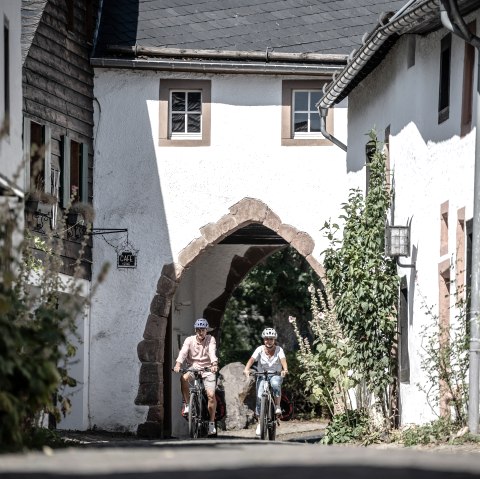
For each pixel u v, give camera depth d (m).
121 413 34.38
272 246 40.78
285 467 9.89
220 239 34.72
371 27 35.53
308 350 27.28
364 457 11.35
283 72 34.34
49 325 15.01
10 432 13.89
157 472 9.43
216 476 9.08
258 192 34.78
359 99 30.61
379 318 25.70
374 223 26.38
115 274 34.59
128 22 34.94
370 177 27.06
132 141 34.59
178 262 34.59
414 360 24.50
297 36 35.03
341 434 25.38
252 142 34.84
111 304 34.50
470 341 19.52
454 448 18.22
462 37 19.84
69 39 32.91
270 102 34.78
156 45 34.50
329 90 29.59
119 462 10.59
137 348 34.44
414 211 24.78
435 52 23.52
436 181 23.22
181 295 39.84
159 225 34.59
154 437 34.16
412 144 25.02
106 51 34.31
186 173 34.72
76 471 9.55
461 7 20.66
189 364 27.95
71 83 33.06
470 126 21.14
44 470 9.66
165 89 34.62
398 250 25.20
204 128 34.78
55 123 31.92
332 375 26.14
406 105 25.55
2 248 14.60
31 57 30.62
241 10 35.62
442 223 22.77
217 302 41.38
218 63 34.16
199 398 27.52
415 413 24.17
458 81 21.89
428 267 23.67
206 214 34.72
